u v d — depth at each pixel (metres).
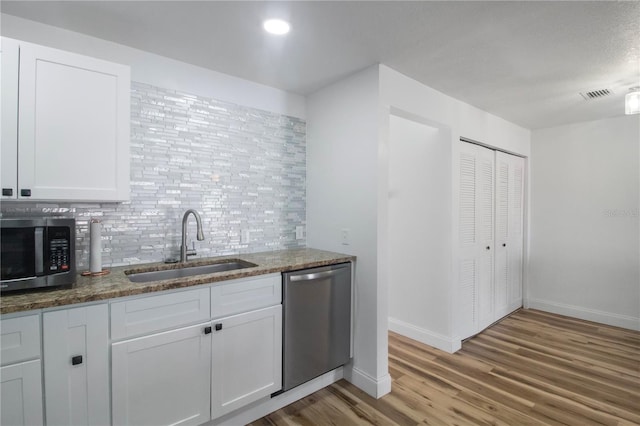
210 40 1.86
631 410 2.01
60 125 1.49
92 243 1.70
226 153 2.33
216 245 2.29
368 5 1.52
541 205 3.95
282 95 2.62
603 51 1.96
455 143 2.83
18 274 1.30
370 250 2.22
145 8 1.56
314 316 2.11
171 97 2.09
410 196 3.12
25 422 1.23
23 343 1.23
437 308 2.90
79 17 1.63
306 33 1.79
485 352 2.82
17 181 1.40
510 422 1.89
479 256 3.25
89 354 1.35
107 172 1.62
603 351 2.84
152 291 1.48
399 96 2.29
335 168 2.48
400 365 2.59
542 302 3.96
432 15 1.60
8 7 1.55
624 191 3.39
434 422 1.90
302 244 2.75
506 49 1.95
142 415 1.48
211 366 1.68
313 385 2.22
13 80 1.39
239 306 1.78
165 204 2.08
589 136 3.59
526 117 3.42
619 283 3.42
